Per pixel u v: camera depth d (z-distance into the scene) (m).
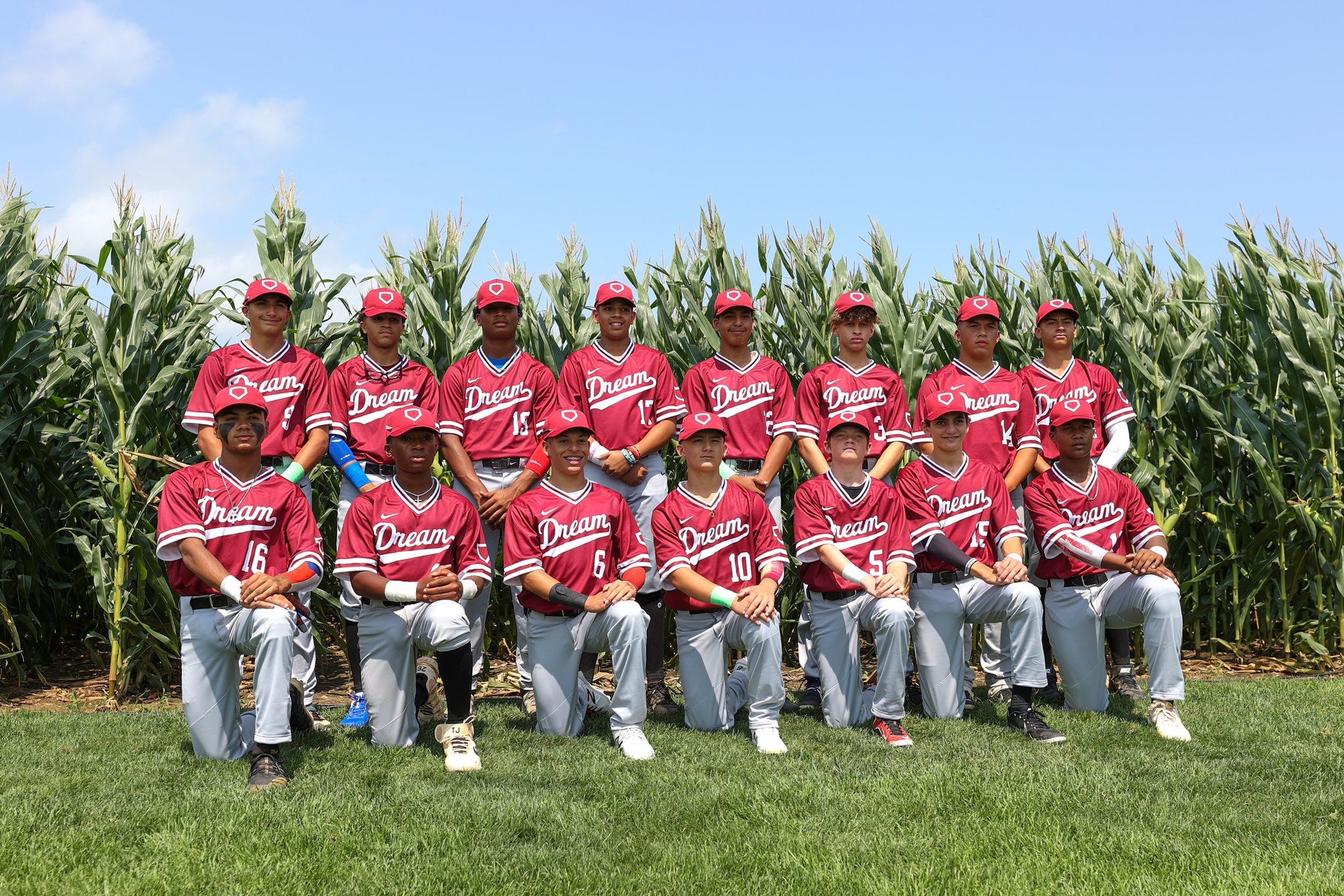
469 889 2.85
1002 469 5.82
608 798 3.72
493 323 5.51
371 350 5.50
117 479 5.63
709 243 6.95
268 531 4.29
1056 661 5.31
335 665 6.79
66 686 6.07
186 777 3.94
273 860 3.04
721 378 5.75
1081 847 3.17
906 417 5.84
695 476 4.89
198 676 4.17
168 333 5.91
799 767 4.17
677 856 3.12
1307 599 6.82
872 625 4.80
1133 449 6.83
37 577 6.15
